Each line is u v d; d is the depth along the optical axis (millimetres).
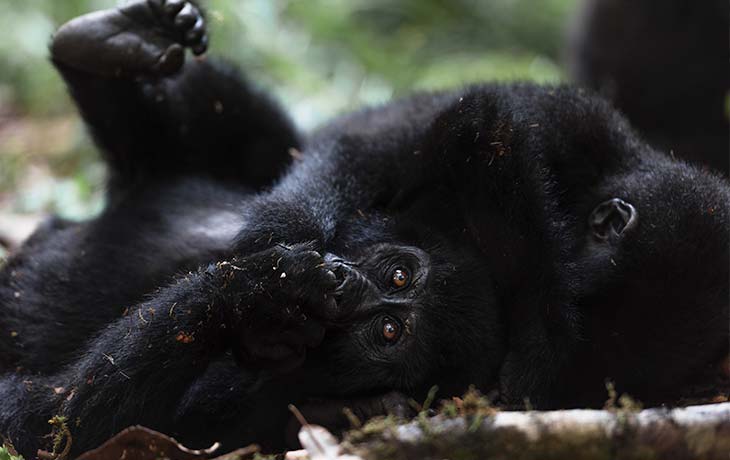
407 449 7113
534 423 7023
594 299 9758
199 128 12570
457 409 8070
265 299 8562
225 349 8812
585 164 10891
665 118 20188
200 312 8602
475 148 9625
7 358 10648
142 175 12641
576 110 11133
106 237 11242
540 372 9211
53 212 15469
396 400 8852
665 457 6910
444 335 9258
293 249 8805
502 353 9367
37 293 10914
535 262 9352
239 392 9398
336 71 23469
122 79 11875
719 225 9781
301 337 8688
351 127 12188
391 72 24109
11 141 19766
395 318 9219
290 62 22031
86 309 10648
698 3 19469
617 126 11430
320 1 25375
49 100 21469
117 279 10781
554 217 9797
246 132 12742
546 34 28016
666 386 9773
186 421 9133
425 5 28141
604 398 9586
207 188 12062
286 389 9219
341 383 9102
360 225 9961
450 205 9938
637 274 9648
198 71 12508
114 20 11133
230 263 8805
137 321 8812
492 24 28062
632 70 20000
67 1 23109
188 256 10766
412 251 9594
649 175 10492
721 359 10094
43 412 9070
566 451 6977
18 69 22188
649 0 19469
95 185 17188
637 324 9594
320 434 7461
